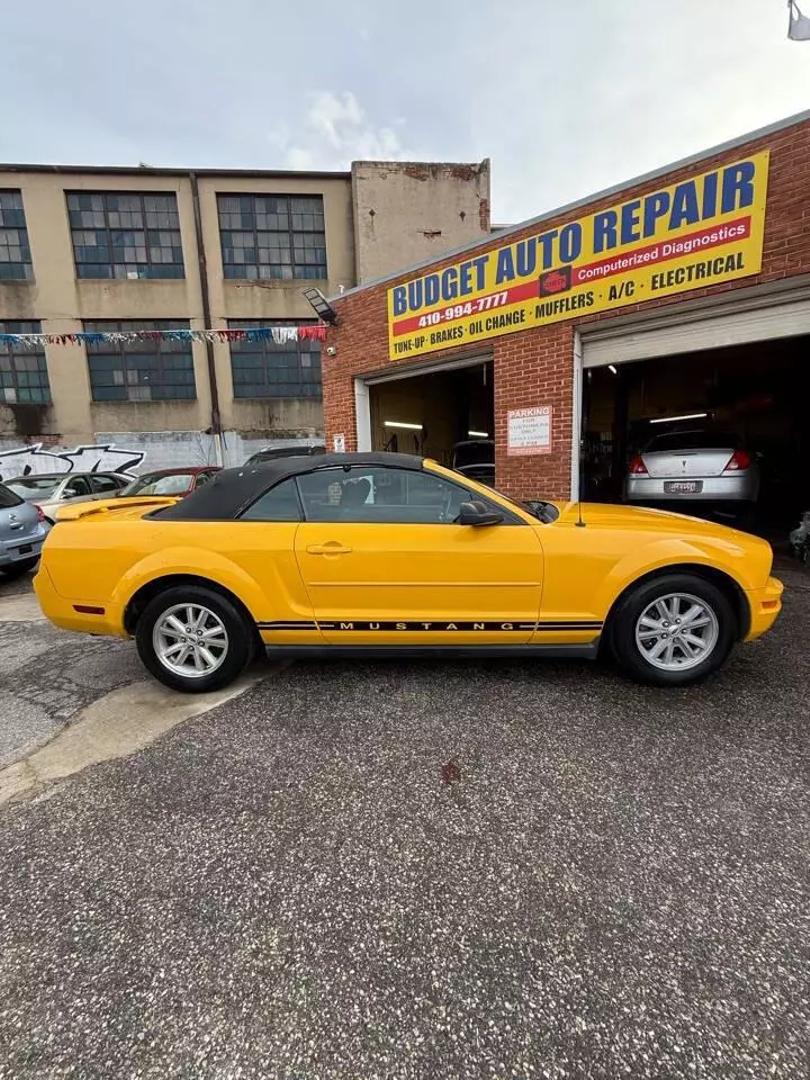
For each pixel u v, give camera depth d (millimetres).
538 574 3129
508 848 2051
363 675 3525
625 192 5859
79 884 1933
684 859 1970
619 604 3186
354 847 2078
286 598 3219
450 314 7656
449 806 2291
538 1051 1361
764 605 3139
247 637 3295
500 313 7105
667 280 5715
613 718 2932
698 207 5430
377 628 3215
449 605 3186
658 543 3119
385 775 2510
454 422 13727
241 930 1735
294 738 2832
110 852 2082
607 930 1696
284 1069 1336
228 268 18031
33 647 4426
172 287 17688
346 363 9242
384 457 3361
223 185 17500
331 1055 1367
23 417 17578
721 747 2646
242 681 3500
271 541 3191
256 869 1981
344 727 2922
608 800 2297
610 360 6543
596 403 14188
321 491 3311
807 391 12703
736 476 6938
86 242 17469
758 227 5129
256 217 18000
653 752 2619
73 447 17828
